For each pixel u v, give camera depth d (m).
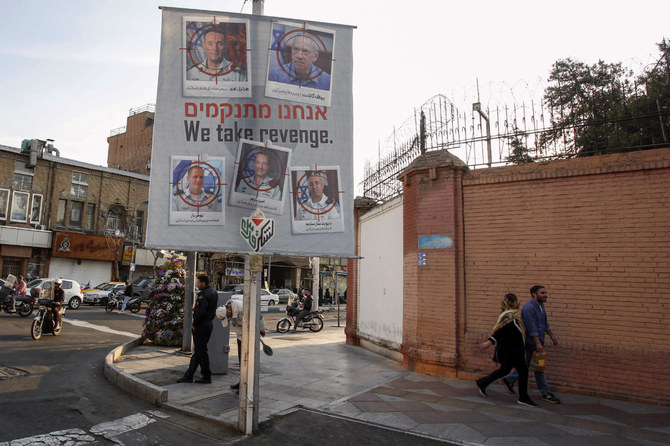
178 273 11.27
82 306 24.47
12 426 4.86
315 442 4.71
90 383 7.07
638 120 7.56
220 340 7.82
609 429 5.13
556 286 7.16
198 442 4.67
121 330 14.26
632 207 6.74
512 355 6.24
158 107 6.23
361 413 5.64
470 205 8.12
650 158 6.70
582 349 6.80
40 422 5.07
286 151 6.35
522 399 6.14
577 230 7.11
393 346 9.73
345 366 8.88
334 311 32.44
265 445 4.62
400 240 9.88
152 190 6.07
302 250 6.18
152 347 10.55
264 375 7.86
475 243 7.97
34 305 16.16
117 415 5.50
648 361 6.32
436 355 7.90
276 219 6.19
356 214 12.91
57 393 6.32
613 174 6.93
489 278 7.75
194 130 6.24
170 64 6.32
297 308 16.75
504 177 7.78
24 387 6.52
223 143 6.25
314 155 6.39
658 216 6.54
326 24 6.69
